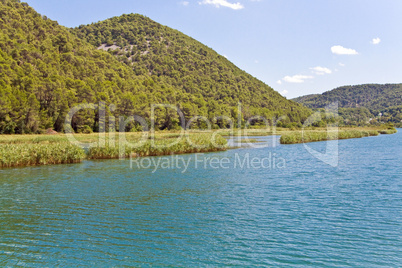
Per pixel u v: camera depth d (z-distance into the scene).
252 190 22.97
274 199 20.30
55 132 76.12
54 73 100.62
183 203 19.56
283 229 14.91
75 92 90.25
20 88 79.88
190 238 13.98
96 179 27.41
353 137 86.44
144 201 20.03
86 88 89.12
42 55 117.00
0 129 67.12
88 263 11.69
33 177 28.19
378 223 15.45
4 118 68.06
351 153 46.22
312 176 28.28
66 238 13.98
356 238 13.70
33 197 21.00
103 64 154.50
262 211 17.73
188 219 16.52
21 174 29.66
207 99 196.12
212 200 20.23
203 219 16.50
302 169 32.50
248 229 14.98
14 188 23.67
